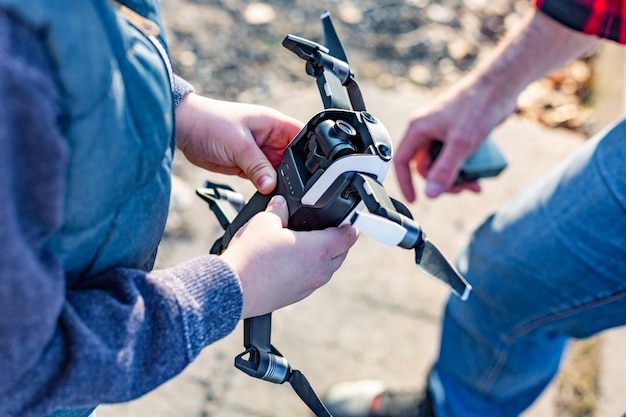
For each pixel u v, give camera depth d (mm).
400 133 2662
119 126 726
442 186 1671
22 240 638
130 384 788
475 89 1622
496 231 1497
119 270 831
